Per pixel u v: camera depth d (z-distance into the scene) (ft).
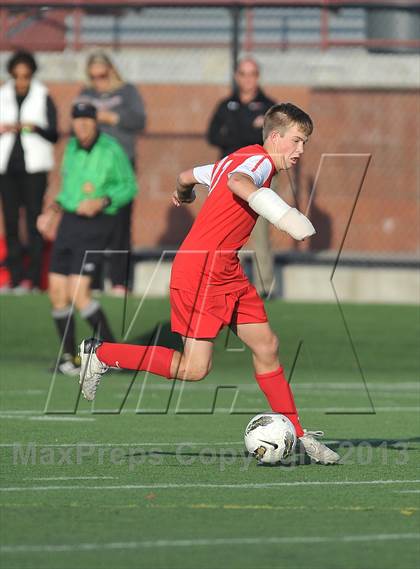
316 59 222.48
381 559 61.57
